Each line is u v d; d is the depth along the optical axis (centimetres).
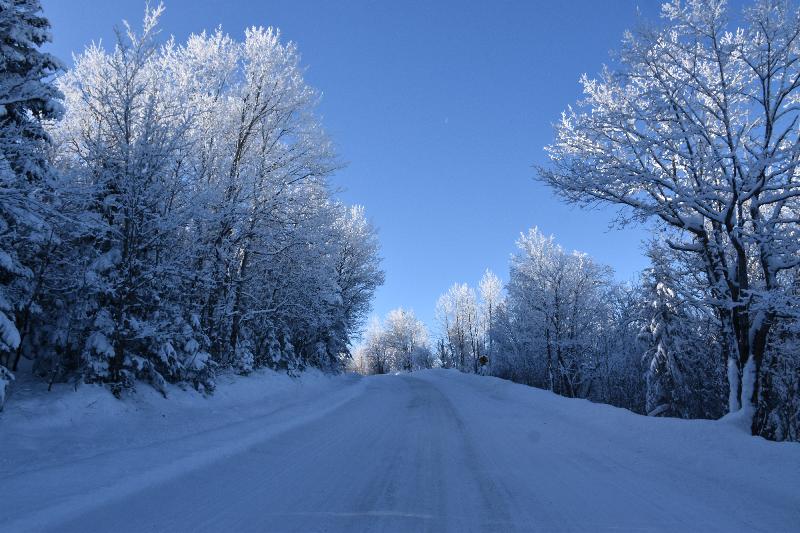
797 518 454
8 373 762
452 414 1314
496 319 4397
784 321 1051
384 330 8438
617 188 1123
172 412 1041
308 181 1873
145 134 1023
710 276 1132
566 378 3362
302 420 1084
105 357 988
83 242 1052
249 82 1722
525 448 820
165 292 1189
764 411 935
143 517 421
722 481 584
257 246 1733
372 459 716
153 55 1191
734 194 968
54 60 952
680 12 1088
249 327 1992
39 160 889
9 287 862
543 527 429
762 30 1012
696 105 1055
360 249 3497
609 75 1227
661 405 2492
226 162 1441
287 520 434
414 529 420
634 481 596
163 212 1108
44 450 639
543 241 3375
